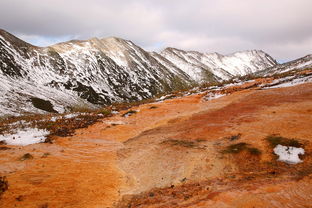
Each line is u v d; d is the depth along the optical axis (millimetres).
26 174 14000
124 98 127438
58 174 14258
